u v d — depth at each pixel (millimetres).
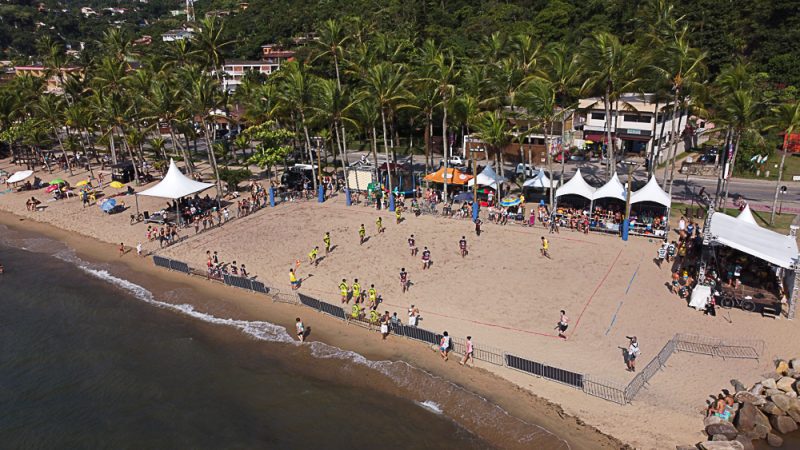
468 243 47906
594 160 78000
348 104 60125
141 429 28469
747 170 69125
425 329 34125
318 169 70000
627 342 31750
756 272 38094
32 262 52219
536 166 75312
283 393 30375
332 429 27328
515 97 56719
